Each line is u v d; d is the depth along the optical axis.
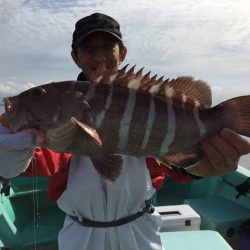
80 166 0.64
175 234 0.89
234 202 1.23
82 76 0.72
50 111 0.51
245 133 0.55
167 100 0.55
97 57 0.66
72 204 0.65
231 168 0.56
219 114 0.56
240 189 1.15
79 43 0.66
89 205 0.64
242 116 0.55
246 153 0.54
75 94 0.51
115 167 0.53
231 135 0.53
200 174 0.59
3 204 1.14
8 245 1.02
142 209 0.66
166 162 0.56
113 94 0.53
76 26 0.69
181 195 1.46
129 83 0.54
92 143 0.52
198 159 0.56
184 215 0.97
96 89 0.52
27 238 1.08
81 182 0.63
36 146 0.52
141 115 0.53
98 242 0.64
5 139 0.51
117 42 0.68
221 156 0.54
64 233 0.67
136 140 0.54
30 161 0.58
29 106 0.52
